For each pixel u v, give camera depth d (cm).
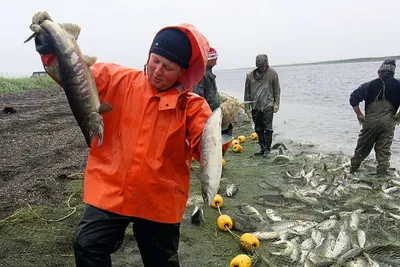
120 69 328
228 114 314
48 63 297
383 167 928
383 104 903
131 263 495
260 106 1111
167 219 320
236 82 8738
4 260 482
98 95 309
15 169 855
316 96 3566
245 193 811
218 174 308
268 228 625
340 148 1305
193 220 628
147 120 307
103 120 316
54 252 509
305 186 862
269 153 1162
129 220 313
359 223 652
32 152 1013
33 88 3247
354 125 1788
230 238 589
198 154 322
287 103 2950
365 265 519
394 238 605
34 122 1434
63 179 806
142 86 314
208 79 757
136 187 304
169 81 302
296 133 1631
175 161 317
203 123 315
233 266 488
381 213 709
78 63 297
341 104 2777
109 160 312
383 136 918
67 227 579
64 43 294
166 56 295
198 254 534
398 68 7869
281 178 923
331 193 828
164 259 333
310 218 685
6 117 1512
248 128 1711
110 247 309
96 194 308
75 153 1027
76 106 302
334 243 585
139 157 304
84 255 298
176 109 309
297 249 560
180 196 328
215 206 704
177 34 297
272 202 756
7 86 2877
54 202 679
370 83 918
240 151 1202
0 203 668
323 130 1683
